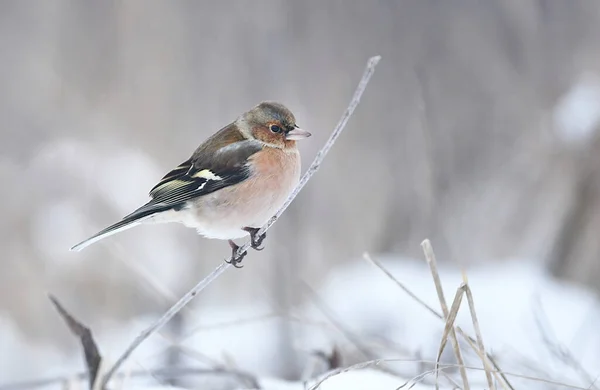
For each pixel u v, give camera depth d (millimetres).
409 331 9594
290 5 19266
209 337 10953
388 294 10547
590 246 12375
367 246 15977
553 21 18062
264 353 10320
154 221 7324
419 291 10688
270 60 19000
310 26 19219
